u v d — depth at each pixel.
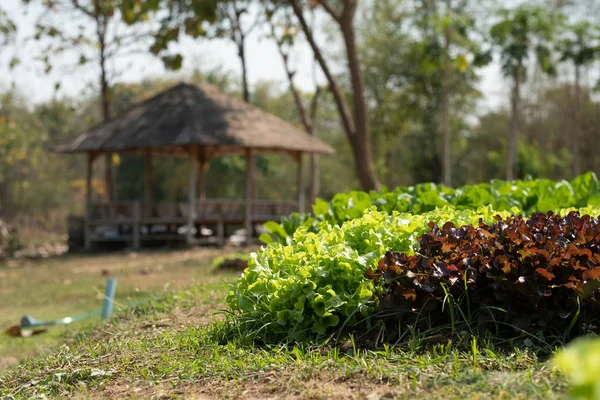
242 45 29.11
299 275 4.58
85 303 11.12
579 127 44.12
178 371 4.07
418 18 38.44
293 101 46.97
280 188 47.84
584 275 3.92
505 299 4.14
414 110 40.81
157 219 21.70
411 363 3.72
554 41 30.52
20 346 7.93
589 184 7.34
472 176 47.38
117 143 21.06
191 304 6.41
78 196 46.28
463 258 4.38
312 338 4.44
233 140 20.48
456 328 4.26
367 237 5.04
